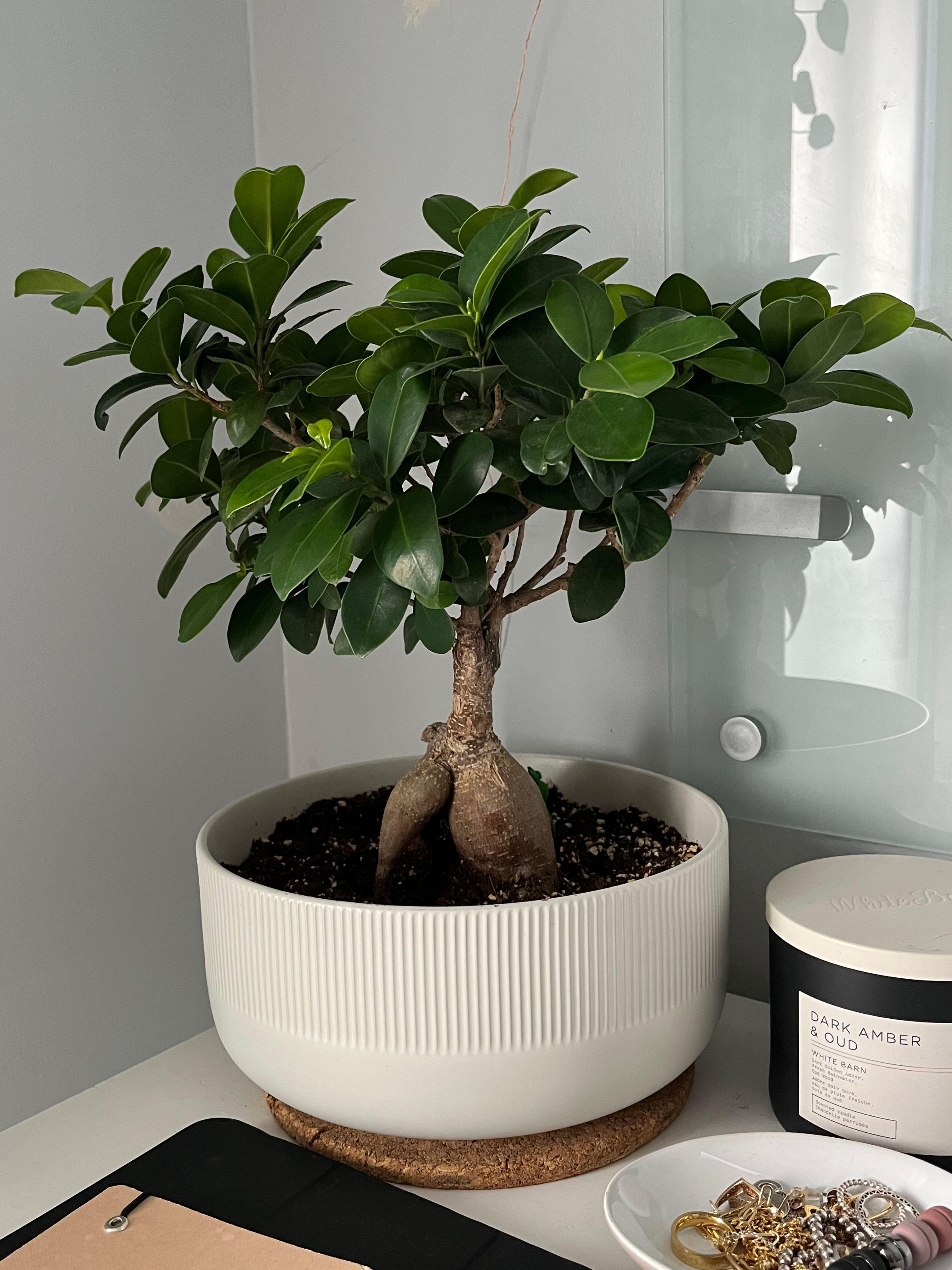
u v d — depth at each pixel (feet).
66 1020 3.42
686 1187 2.09
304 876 2.62
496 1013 2.09
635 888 2.14
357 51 3.45
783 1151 2.12
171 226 3.55
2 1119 3.27
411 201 3.41
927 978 2.05
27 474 3.19
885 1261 1.82
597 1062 2.15
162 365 2.19
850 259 2.63
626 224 3.00
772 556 2.85
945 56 2.44
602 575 2.30
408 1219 2.04
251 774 3.95
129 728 3.53
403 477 2.15
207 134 3.62
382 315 2.19
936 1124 2.10
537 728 3.39
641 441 1.63
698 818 2.69
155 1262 1.91
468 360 2.04
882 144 2.55
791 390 2.25
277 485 1.86
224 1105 2.56
